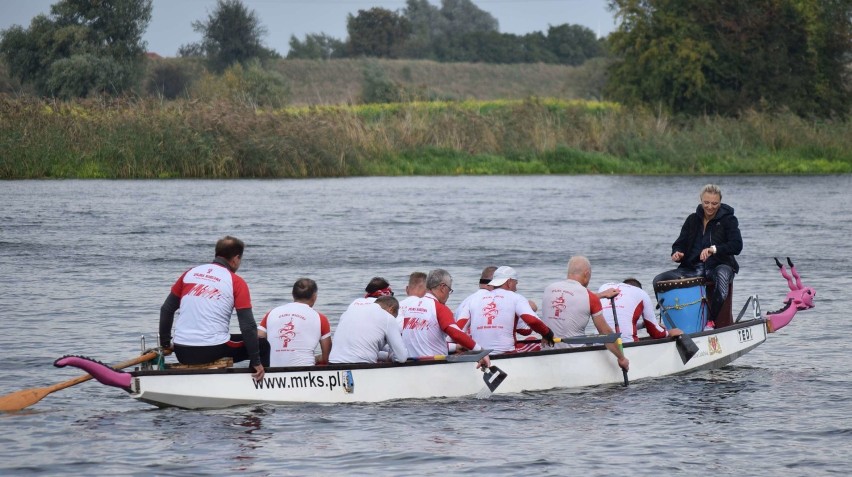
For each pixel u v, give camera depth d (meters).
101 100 141.75
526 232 84.94
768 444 30.05
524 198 115.81
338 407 34.22
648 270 65.31
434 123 161.38
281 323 35.47
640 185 136.00
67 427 31.55
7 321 47.78
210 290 33.97
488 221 92.81
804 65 199.25
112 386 35.84
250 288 57.84
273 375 34.06
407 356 36.62
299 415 33.06
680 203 110.62
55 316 49.19
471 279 61.31
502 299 37.59
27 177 130.88
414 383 35.59
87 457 28.52
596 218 96.12
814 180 146.00
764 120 174.00
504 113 170.00
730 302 42.47
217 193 115.94
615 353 38.00
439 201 111.25
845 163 167.25
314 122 146.75
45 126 133.38
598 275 63.44
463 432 31.31
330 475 27.16
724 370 40.62
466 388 36.09
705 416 33.38
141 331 46.03
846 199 115.12
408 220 93.00
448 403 35.12
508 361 36.66
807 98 199.50
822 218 95.69
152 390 32.66
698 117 187.25
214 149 136.62
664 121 172.75
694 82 196.50
